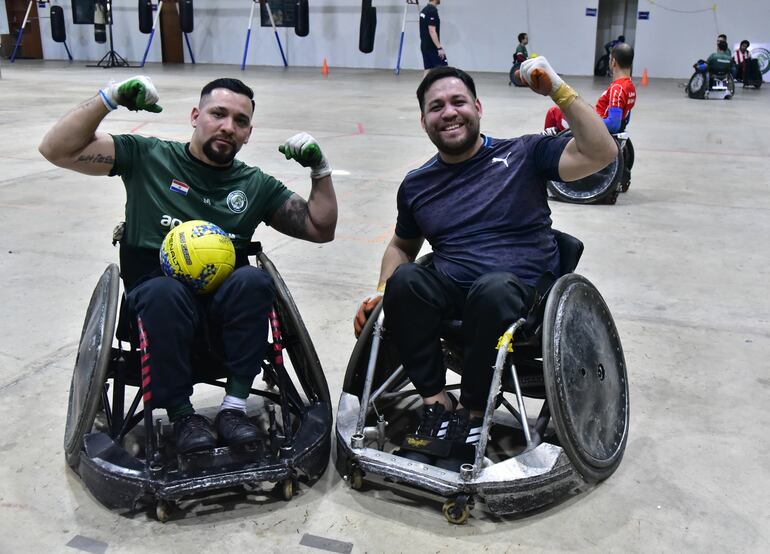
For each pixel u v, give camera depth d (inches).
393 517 83.9
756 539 80.0
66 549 77.7
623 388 97.1
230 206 93.9
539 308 89.4
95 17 795.4
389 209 221.3
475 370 87.0
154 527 81.6
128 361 93.8
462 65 745.6
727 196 245.6
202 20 819.4
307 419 91.6
